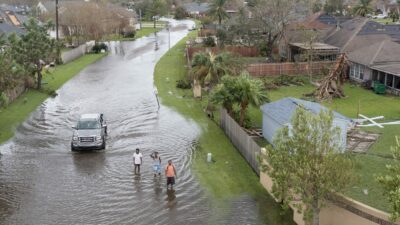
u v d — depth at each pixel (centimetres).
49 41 5300
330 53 5903
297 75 5716
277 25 6625
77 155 3170
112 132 3688
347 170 1858
